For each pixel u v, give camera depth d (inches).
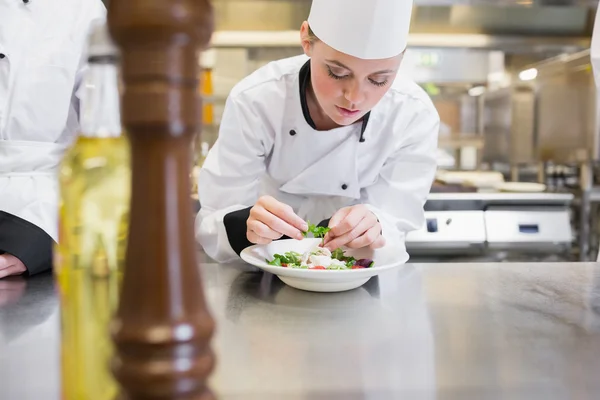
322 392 21.8
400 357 25.9
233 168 55.6
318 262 40.3
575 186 120.4
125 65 12.6
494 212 101.1
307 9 120.9
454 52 126.8
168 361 12.7
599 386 22.8
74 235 17.3
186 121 12.8
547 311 33.8
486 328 30.4
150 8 11.9
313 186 58.2
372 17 40.0
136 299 12.8
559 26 125.6
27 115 49.1
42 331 29.1
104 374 17.4
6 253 42.3
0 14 47.9
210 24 13.2
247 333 29.4
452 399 21.4
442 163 132.6
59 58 49.6
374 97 44.9
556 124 125.3
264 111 53.8
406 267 46.5
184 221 13.1
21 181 44.0
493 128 131.3
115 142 17.2
